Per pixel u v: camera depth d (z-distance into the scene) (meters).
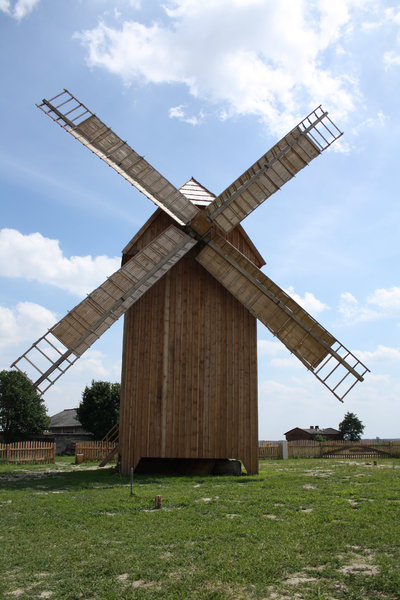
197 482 16.98
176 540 8.65
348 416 69.69
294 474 19.19
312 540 8.49
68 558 7.72
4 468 25.45
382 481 15.88
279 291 20.86
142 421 19.94
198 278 21.48
